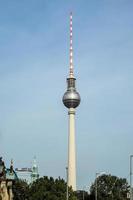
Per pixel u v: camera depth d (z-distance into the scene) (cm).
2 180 17150
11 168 19500
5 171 17812
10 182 18538
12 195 19112
